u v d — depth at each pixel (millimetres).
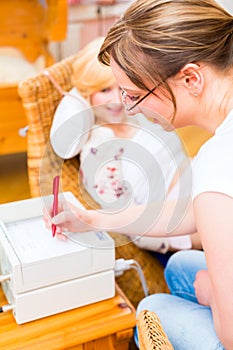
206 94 833
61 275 1011
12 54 2533
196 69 801
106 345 1049
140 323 802
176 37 778
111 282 1069
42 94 1510
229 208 755
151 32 787
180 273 1192
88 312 1048
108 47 852
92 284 1050
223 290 771
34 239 1052
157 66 798
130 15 828
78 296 1045
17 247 1021
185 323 996
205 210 771
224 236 754
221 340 864
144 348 767
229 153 785
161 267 1517
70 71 1641
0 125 2234
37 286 997
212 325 978
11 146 2295
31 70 2535
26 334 991
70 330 1007
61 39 2455
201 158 817
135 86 851
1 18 2461
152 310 1047
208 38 784
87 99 1530
